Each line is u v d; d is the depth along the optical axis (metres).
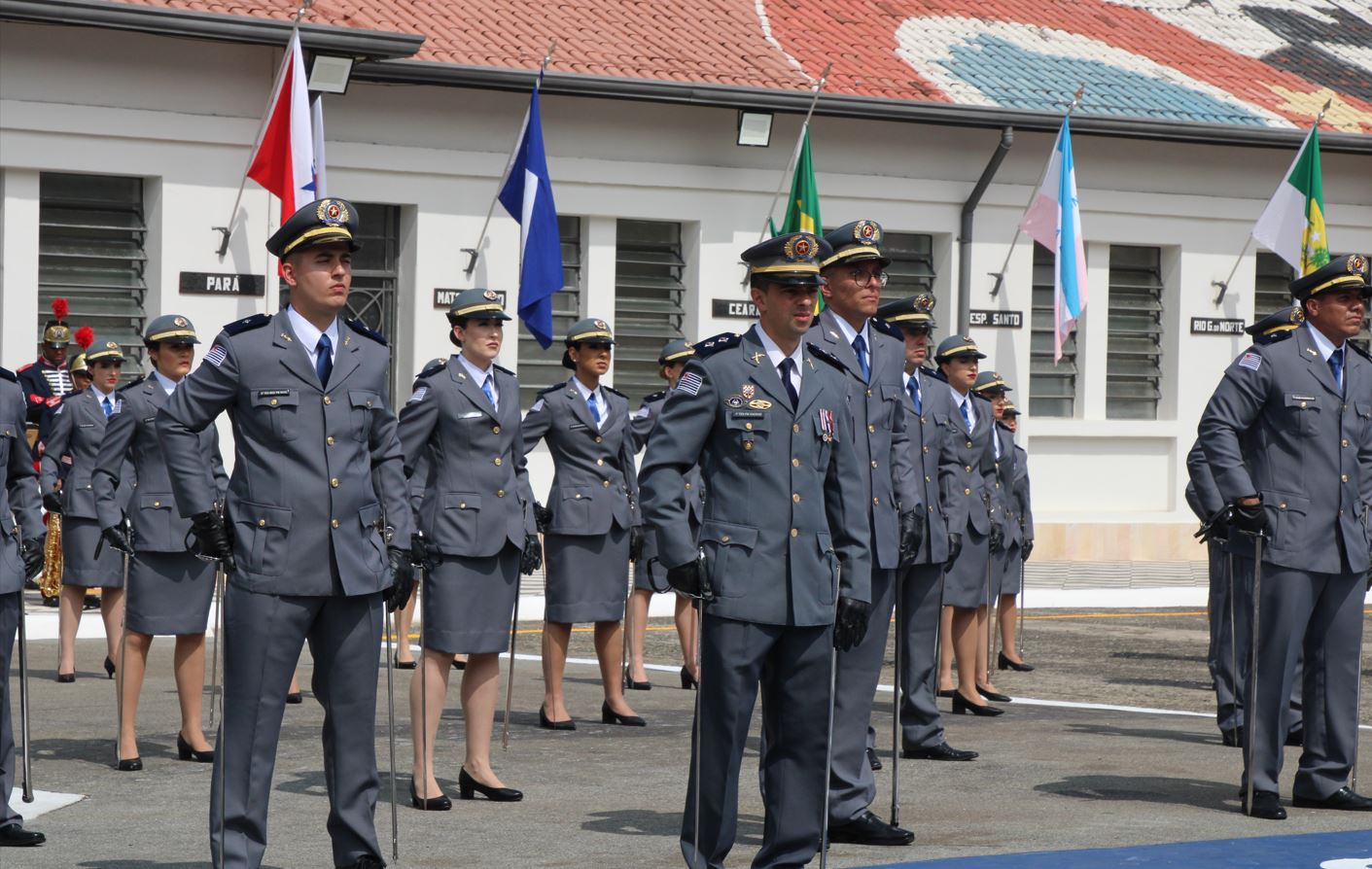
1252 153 26.56
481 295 10.34
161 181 19.73
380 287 21.53
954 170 24.61
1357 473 9.80
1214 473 9.73
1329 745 9.88
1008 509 16.11
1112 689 15.19
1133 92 26.02
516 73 21.20
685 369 7.64
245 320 7.68
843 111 23.14
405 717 12.93
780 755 7.68
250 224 20.19
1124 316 26.33
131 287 20.02
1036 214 23.80
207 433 11.95
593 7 23.55
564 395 12.86
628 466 13.09
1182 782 10.66
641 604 14.86
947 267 24.75
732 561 7.46
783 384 7.59
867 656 8.98
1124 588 23.59
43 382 18.67
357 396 7.71
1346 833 9.17
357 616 7.70
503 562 10.12
